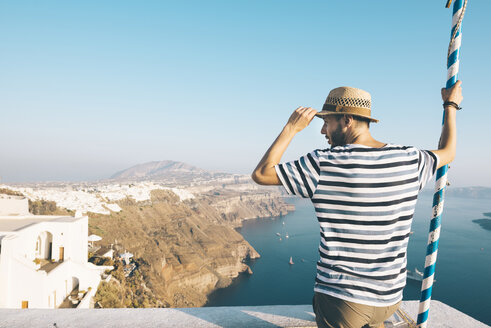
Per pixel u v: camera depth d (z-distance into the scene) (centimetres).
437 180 259
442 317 345
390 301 209
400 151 215
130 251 18025
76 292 4450
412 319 323
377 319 212
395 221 208
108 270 7238
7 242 3356
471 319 342
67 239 4409
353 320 208
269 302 17300
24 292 3406
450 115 254
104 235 17825
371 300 205
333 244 214
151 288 14912
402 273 216
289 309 344
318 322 231
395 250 209
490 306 14550
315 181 211
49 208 16000
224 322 314
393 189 205
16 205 6050
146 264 17400
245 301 17612
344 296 207
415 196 216
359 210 205
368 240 205
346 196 206
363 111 226
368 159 208
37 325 307
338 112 228
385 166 207
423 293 272
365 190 203
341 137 235
